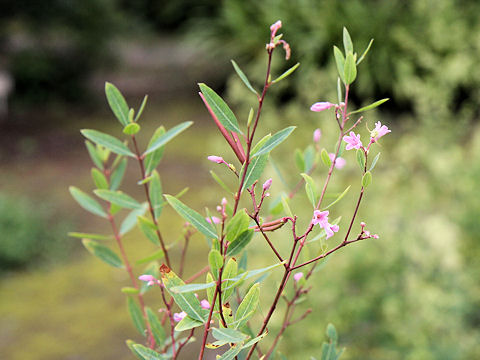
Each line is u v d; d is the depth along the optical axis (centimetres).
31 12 932
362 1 985
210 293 94
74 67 1051
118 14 1053
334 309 282
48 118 991
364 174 92
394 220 340
